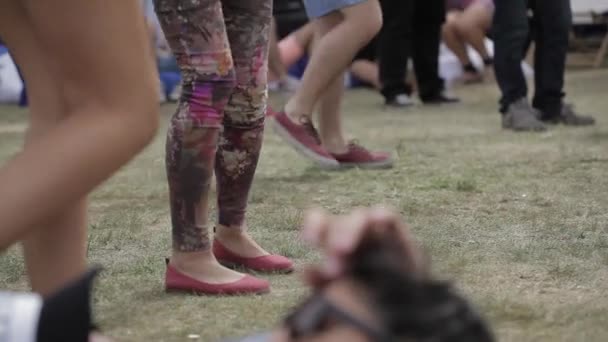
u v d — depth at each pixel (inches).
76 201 84.8
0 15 99.1
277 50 526.0
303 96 252.8
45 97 97.4
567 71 629.9
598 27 706.2
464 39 587.2
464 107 454.0
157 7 136.7
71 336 66.5
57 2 85.3
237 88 149.4
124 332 123.6
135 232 188.4
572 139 313.9
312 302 55.1
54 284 103.5
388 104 463.8
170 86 525.3
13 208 80.9
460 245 170.7
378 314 52.6
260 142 154.5
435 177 245.4
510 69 343.6
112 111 85.8
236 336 121.4
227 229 156.8
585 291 140.2
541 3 350.0
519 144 305.3
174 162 138.9
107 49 85.8
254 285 142.9
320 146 256.2
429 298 53.5
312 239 57.6
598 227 184.1
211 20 134.6
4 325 65.9
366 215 57.2
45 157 83.0
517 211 201.5
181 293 142.9
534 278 147.6
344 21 243.1
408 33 457.1
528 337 117.7
